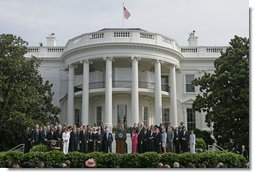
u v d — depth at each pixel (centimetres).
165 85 3900
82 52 3516
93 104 3712
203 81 3234
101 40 3450
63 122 3859
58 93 3925
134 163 1831
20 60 3139
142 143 2150
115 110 3569
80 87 3744
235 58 3058
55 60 3991
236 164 1850
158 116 3419
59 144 2169
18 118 2909
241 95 2817
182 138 2177
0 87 2914
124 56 3422
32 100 3073
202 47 4047
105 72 3569
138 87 3553
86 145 2134
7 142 3184
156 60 3522
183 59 3956
